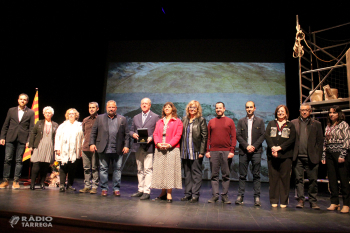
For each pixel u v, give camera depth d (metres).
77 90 7.05
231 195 4.09
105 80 7.41
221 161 3.31
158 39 7.46
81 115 7.05
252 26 6.65
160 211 2.53
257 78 6.95
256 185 3.19
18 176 3.88
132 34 7.19
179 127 3.32
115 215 2.25
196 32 7.08
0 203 2.58
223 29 6.88
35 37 6.09
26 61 6.25
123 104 7.27
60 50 6.69
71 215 2.17
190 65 7.24
